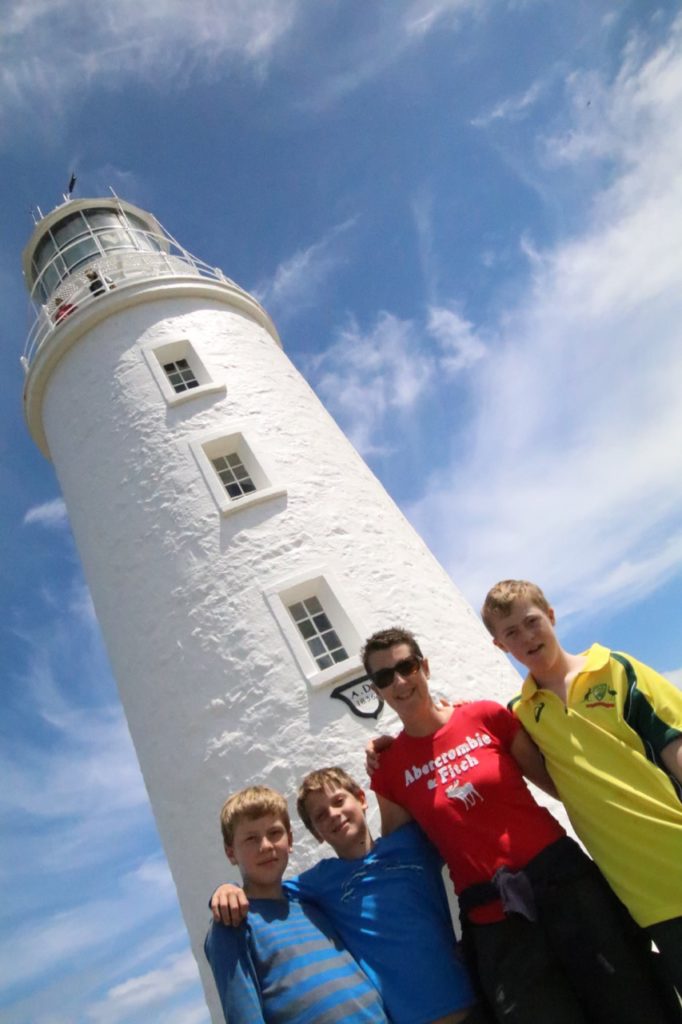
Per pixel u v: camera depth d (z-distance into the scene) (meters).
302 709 8.52
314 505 10.65
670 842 3.81
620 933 3.95
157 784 9.37
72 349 14.02
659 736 4.01
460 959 4.33
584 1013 3.87
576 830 4.26
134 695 10.05
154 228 19.73
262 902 4.33
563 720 4.37
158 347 13.08
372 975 4.18
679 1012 3.87
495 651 10.58
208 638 9.52
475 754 4.64
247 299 15.63
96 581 11.52
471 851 4.30
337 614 9.34
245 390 12.47
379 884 4.50
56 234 18.69
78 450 12.80
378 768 5.05
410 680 4.91
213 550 10.19
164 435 11.70
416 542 11.74
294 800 8.00
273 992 3.87
